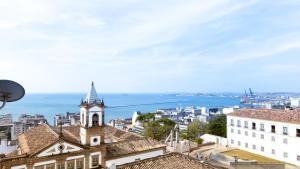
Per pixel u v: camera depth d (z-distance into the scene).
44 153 33.84
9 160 31.14
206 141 78.12
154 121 89.31
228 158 59.62
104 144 39.53
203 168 22.95
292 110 63.88
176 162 23.92
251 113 68.38
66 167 35.66
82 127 38.81
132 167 22.81
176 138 70.12
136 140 47.06
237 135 70.12
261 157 61.31
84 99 39.56
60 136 35.31
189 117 149.50
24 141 39.66
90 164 37.94
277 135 59.47
